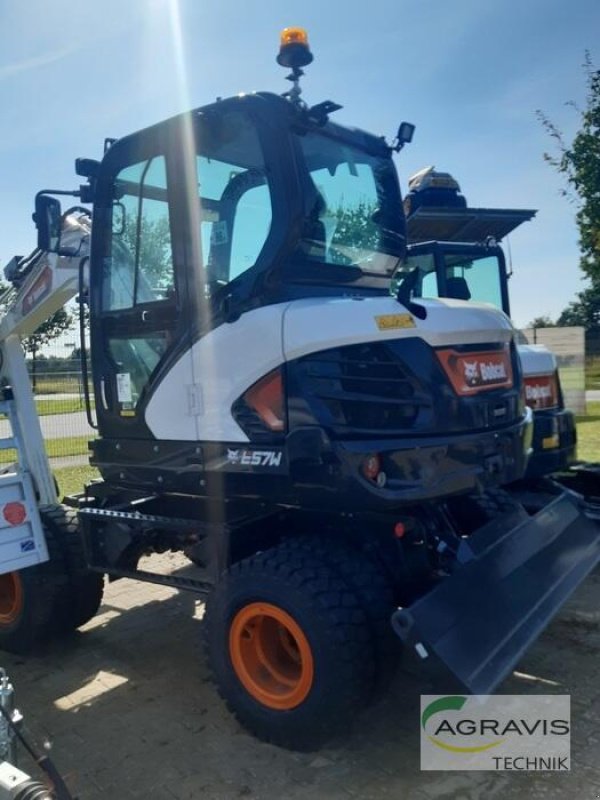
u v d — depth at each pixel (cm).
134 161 362
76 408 1345
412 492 292
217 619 319
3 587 434
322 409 297
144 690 372
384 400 305
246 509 342
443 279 693
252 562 310
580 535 395
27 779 185
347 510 306
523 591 318
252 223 325
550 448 551
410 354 309
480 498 366
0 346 451
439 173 809
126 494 401
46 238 386
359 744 312
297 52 329
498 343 353
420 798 274
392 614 289
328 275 339
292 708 294
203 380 333
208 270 335
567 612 457
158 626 459
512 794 275
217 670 322
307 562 299
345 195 360
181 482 347
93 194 386
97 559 389
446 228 818
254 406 316
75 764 303
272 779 289
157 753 310
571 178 1096
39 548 401
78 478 981
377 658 290
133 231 365
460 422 315
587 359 2408
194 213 337
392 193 405
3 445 426
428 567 326
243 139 330
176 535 373
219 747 313
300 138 330
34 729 334
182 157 340
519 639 288
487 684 258
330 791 280
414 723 328
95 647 429
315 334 299
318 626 281
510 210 795
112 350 378
